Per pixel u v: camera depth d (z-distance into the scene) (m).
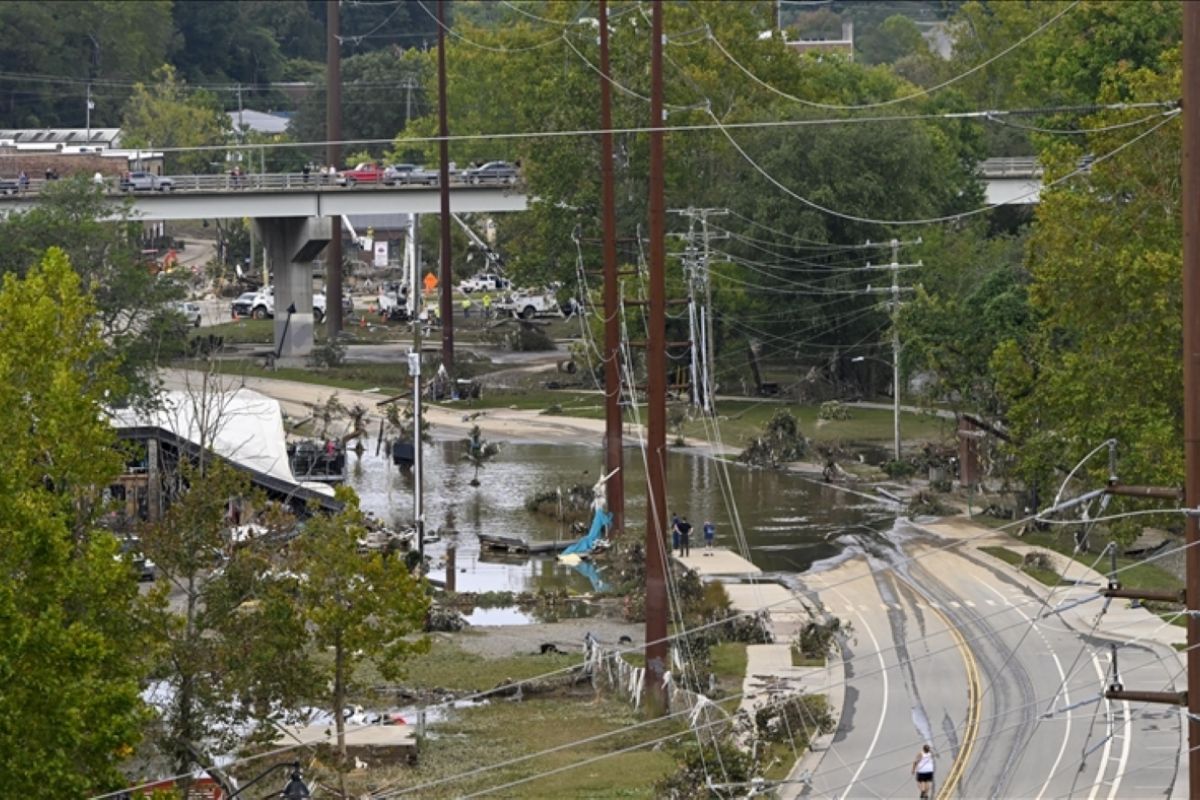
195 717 93.25
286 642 95.62
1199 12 71.38
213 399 163.12
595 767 106.38
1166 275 144.62
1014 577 155.25
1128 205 152.75
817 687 122.81
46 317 88.25
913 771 103.12
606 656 126.62
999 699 119.25
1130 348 147.62
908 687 122.38
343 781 101.12
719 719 112.69
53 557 79.44
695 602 145.62
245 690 94.25
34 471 86.00
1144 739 110.06
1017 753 107.81
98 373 95.62
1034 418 166.00
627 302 144.75
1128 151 151.38
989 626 138.25
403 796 101.50
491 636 139.50
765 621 139.50
